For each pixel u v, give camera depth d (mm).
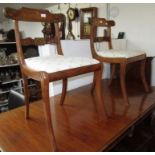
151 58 2078
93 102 1650
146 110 1444
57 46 1451
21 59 1208
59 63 1099
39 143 1073
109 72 2443
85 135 1135
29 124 1295
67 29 3074
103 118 1339
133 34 2355
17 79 2963
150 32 2203
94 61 1229
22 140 1106
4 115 1451
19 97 1817
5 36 3355
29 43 1257
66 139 1099
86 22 2775
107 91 1925
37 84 2664
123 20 2402
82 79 2135
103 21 1790
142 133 1361
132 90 1931
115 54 1546
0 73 2895
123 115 1371
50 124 1003
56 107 1562
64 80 1542
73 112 1460
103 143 1055
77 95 1841
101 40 1824
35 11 1225
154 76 2223
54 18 1359
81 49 2012
